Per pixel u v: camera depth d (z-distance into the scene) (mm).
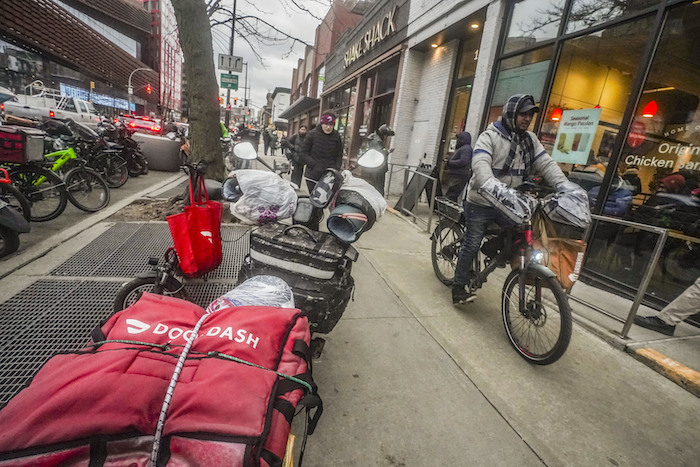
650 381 2441
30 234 3975
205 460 787
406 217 6711
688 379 2375
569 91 4594
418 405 2014
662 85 3631
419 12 8109
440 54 8227
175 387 867
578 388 2307
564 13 4637
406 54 8914
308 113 23500
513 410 2051
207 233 2428
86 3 41125
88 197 5145
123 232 4133
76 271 3080
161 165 10102
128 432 798
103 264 3260
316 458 1623
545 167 2773
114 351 957
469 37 7406
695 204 3383
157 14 56406
